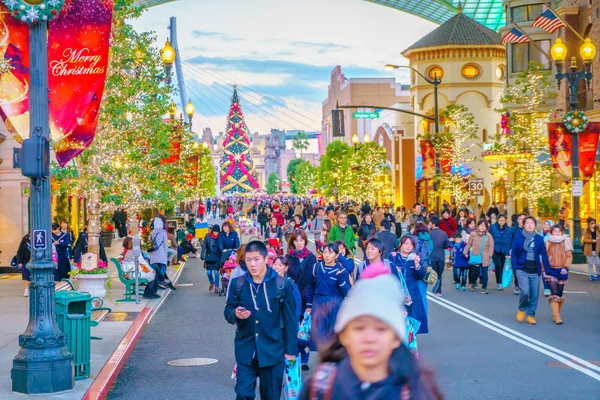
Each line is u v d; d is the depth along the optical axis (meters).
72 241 30.59
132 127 22.83
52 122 12.87
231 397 10.88
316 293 11.45
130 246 21.23
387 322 3.26
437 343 14.45
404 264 12.70
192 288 25.23
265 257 8.48
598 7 39.91
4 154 28.55
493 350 13.72
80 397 10.35
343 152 93.06
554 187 43.91
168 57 24.53
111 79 20.53
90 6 12.75
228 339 15.62
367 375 3.44
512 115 40.53
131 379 12.08
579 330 15.73
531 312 16.61
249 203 97.81
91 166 20.52
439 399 3.46
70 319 11.36
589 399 10.34
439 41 69.69
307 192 167.50
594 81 40.44
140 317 17.83
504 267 22.11
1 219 28.64
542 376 11.69
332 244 11.41
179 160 33.28
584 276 26.47
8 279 26.61
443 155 52.31
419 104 70.75
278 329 8.40
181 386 11.57
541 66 41.19
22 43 12.49
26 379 10.52
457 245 23.31
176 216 46.56
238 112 175.38
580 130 30.31
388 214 35.12
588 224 25.25
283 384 8.66
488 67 69.62
